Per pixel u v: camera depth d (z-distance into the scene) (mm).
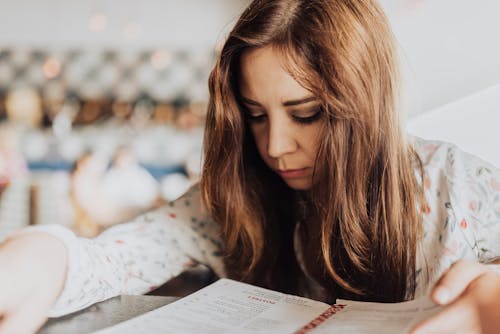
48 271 554
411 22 1253
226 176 826
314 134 713
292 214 908
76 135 2648
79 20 2738
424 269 765
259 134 760
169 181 2598
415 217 760
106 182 2578
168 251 836
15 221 2430
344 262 791
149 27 2721
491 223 743
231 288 644
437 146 833
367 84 717
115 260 720
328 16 692
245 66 692
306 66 674
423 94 1234
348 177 740
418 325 424
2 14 2748
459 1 1202
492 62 1184
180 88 2688
